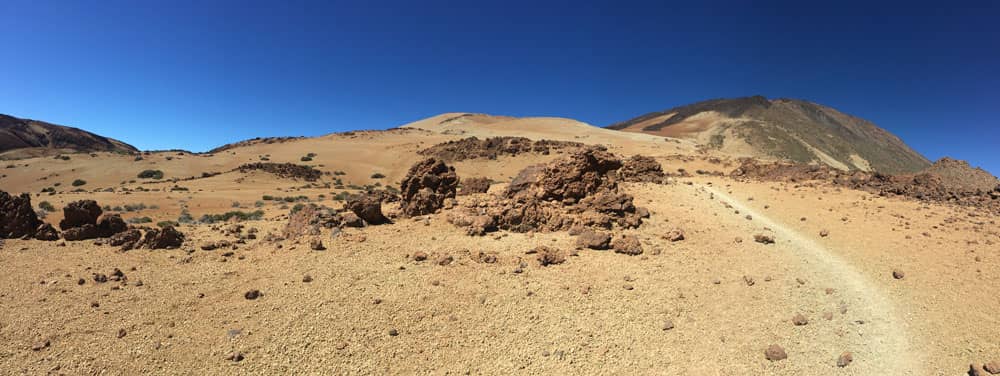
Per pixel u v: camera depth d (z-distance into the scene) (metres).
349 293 13.36
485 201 23.38
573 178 22.66
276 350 10.55
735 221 22.36
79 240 18.33
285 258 16.22
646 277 15.10
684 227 21.02
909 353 11.16
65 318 11.41
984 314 12.48
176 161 100.44
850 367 10.72
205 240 18.80
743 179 36.56
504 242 18.23
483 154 88.44
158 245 17.30
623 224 20.69
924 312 12.91
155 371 9.63
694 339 11.67
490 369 10.34
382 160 103.38
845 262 16.89
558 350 11.04
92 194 50.84
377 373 10.02
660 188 30.58
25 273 14.27
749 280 14.86
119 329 10.99
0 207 18.73
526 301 13.23
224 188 63.38
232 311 12.13
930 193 27.77
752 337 11.84
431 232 19.59
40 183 80.50
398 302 12.91
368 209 20.92
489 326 11.94
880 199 26.17
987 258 16.12
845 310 13.18
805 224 21.77
